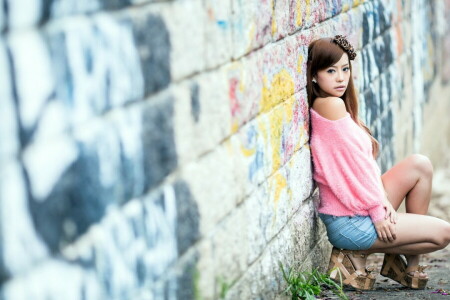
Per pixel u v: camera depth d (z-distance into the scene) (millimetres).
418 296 4422
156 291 2541
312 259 4590
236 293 3260
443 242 4398
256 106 3572
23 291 1835
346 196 4328
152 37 2500
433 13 10914
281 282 3891
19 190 1829
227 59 3191
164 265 2600
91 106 2145
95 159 2156
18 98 1827
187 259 2777
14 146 1813
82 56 2096
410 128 8586
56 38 1978
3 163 1777
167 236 2615
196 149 2855
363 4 6207
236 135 3303
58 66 1984
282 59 4000
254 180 3523
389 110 7250
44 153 1924
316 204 4711
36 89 1892
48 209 1936
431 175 4629
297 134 4270
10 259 1791
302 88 4402
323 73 4461
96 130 2172
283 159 3994
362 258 4469
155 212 2527
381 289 4594
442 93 11766
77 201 2068
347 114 4430
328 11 5043
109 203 2240
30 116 1869
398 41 7852
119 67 2295
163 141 2582
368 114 6254
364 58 6164
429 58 10391
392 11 7512
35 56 1891
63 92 2008
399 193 4633
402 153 8039
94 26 2162
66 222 2016
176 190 2682
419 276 4559
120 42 2301
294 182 4199
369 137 4512
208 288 2959
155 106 2525
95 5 2182
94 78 2156
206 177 2945
